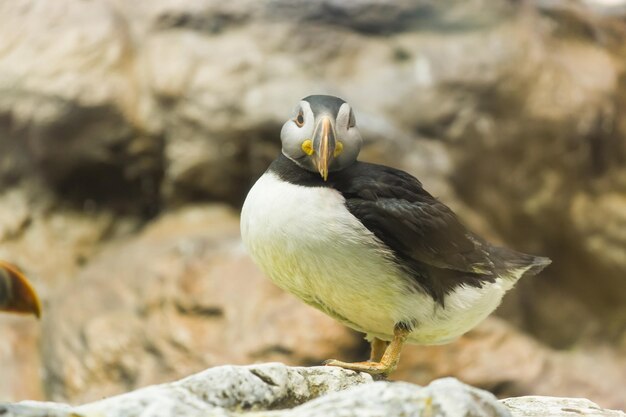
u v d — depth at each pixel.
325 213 5.75
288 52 15.01
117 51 14.86
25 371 13.17
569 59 16.45
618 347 16.56
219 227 14.28
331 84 14.82
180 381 4.72
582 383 13.55
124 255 14.02
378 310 5.98
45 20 15.02
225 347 11.95
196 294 12.60
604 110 16.14
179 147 14.75
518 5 16.31
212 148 14.65
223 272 12.91
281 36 15.12
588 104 15.91
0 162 14.98
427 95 15.10
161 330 12.33
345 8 15.45
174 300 12.59
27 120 14.53
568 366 13.76
